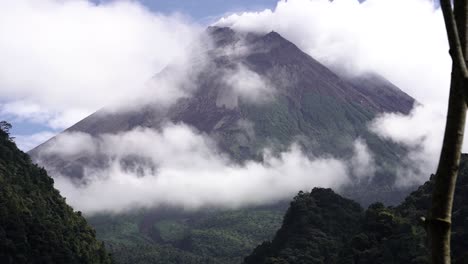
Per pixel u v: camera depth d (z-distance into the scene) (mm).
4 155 122188
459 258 69125
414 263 72625
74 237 117125
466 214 79062
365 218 94250
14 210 104500
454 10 6797
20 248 99938
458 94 6586
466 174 90250
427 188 99125
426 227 6812
